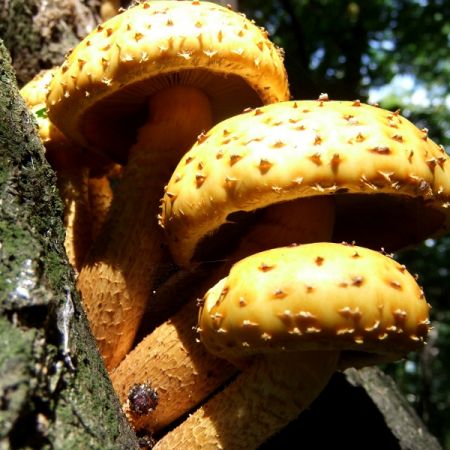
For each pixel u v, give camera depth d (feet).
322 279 0.42
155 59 0.54
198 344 0.56
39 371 0.35
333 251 0.44
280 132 0.47
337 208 0.69
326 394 0.85
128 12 0.58
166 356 0.56
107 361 0.60
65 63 0.59
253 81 0.59
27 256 0.39
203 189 0.49
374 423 0.88
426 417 1.99
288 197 0.47
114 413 0.43
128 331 0.60
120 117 0.70
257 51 0.57
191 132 0.63
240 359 0.53
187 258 0.57
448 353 3.10
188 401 0.57
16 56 0.97
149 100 0.66
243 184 0.47
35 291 0.37
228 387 0.53
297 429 0.83
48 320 0.38
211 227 0.50
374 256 0.45
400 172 0.47
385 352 0.45
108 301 0.59
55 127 0.71
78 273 0.68
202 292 0.57
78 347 0.41
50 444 0.35
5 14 0.96
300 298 0.42
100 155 0.77
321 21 2.64
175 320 0.58
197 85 0.64
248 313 0.43
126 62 0.54
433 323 2.69
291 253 0.45
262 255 0.46
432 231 0.66
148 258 0.61
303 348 0.43
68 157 0.74
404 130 0.50
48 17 0.99
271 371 0.49
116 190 0.64
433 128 2.94
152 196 0.61
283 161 0.46
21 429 0.34
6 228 0.40
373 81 2.94
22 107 0.47
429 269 2.64
